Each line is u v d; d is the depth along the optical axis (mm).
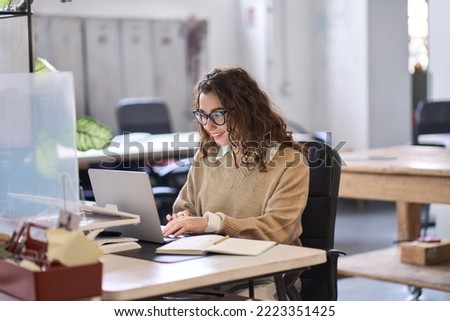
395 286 4867
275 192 2668
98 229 2289
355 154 4883
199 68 8484
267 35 8375
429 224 5969
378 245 5965
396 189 4191
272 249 2283
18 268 1822
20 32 2754
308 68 8539
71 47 7746
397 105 8203
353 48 8078
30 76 2266
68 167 2221
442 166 4098
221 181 2812
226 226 2527
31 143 2293
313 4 8445
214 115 2666
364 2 7922
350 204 8023
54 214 2242
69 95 2191
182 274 2012
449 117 6461
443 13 5965
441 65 6031
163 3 8250
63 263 1782
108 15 7941
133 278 1982
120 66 8055
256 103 2693
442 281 3941
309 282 2727
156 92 8289
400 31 8164
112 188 2529
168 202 5531
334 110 8352
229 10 8633
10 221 2375
